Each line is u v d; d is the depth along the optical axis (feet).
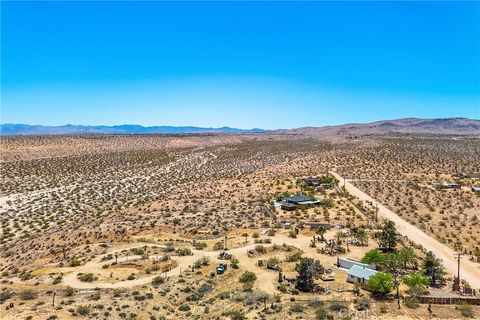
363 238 294.66
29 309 189.16
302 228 328.70
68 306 193.77
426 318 179.32
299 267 221.46
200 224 350.23
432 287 219.82
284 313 182.91
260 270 245.65
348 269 243.60
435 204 401.90
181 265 256.93
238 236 314.35
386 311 184.85
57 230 361.92
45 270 252.01
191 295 215.31
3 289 223.30
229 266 253.44
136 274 241.96
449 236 319.47
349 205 398.21
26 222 391.86
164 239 313.53
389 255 246.06
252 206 403.95
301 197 408.05
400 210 383.65
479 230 332.80
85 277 233.55
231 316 182.60
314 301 195.72
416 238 312.50
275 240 301.43
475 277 240.32
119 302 200.54
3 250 321.32
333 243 286.66
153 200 456.86
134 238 319.88
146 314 193.36
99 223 367.66
